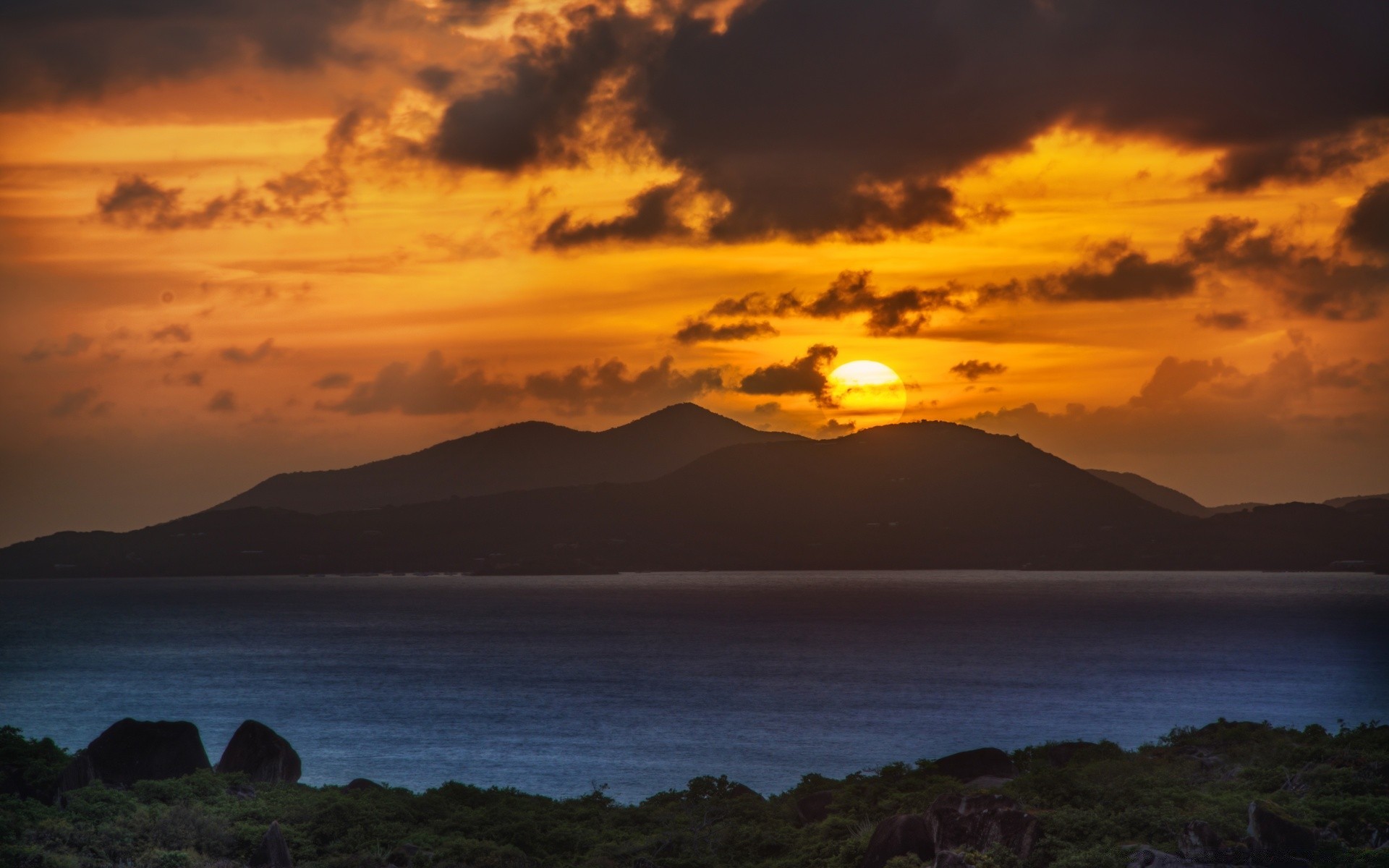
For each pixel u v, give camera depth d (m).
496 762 73.00
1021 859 26.66
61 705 107.19
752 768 70.50
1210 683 123.12
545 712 99.56
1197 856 26.11
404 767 71.50
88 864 27.44
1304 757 34.91
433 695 114.06
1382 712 98.62
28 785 33.03
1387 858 24.75
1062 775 32.47
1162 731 87.25
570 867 30.41
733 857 31.78
